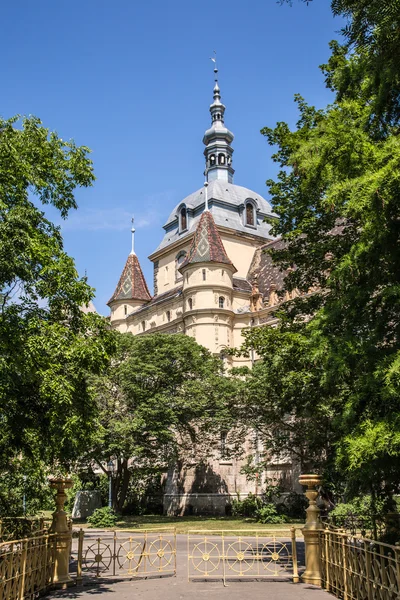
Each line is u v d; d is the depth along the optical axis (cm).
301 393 2123
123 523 3931
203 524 3678
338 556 1231
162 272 6762
